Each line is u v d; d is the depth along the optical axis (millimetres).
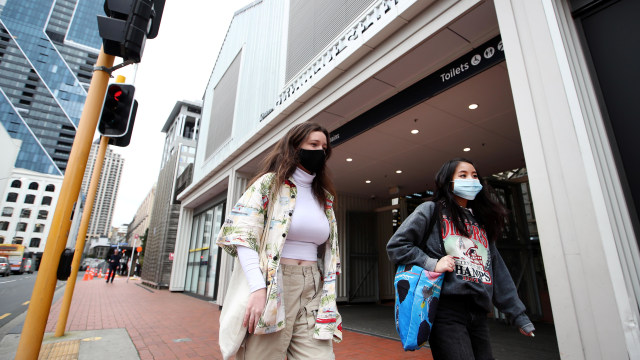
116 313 8023
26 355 2520
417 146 7062
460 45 4145
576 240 2164
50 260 2682
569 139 2334
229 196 9891
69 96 99375
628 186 2119
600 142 2266
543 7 2699
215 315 8195
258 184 1420
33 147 89250
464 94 5023
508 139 6621
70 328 5895
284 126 7219
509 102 5254
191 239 16484
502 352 4320
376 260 11227
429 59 4449
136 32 3062
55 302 9945
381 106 5574
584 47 2520
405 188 10438
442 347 1571
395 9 4270
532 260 7633
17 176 70875
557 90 2475
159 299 11969
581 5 2574
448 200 1864
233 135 10367
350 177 9375
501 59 3830
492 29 3869
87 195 5609
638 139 2127
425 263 1643
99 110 3061
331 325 1419
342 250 10648
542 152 2469
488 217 1924
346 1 5801
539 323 7031
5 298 11344
